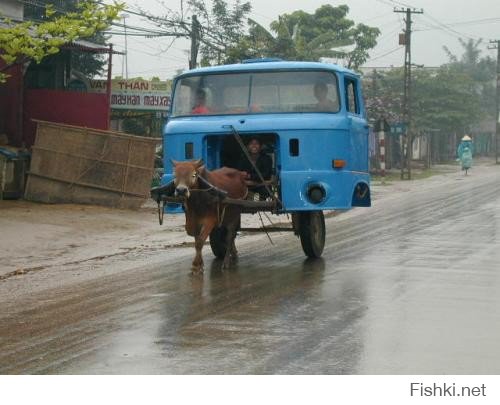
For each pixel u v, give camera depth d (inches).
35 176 818.2
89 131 812.0
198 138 508.7
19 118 938.7
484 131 3137.3
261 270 493.4
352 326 335.6
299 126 495.2
